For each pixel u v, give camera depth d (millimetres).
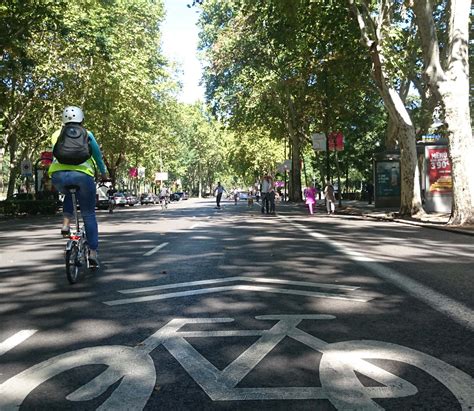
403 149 23000
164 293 7285
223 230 17609
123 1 38938
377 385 3939
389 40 21875
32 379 4164
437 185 24875
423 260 10234
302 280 8156
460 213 18156
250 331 5367
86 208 8117
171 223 21984
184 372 4250
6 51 23875
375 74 22406
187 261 10273
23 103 33781
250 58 42469
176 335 5262
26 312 6355
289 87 39500
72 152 7535
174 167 106562
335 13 24141
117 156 60500
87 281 8289
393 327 5465
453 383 3963
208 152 113000
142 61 39938
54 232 18859
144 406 3639
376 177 30984
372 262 9984
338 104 34625
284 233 16281
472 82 30516
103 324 5734
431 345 4855
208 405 3635
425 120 31656
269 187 30109
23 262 10688
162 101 53938
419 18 18672
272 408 3576
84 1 29953
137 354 4699
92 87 36625
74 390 3938
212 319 5863
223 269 9258
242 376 4145
